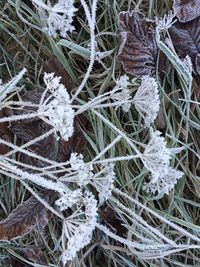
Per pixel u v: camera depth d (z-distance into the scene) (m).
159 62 0.54
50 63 0.55
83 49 0.53
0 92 0.49
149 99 0.51
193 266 0.55
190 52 0.55
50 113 0.48
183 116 0.54
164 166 0.50
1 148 0.54
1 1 0.56
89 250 0.56
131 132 0.56
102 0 0.56
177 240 0.56
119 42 0.55
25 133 0.54
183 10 0.53
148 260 0.56
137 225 0.54
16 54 0.56
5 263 0.56
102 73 0.55
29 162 0.55
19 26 0.57
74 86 0.55
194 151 0.55
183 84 0.55
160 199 0.56
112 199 0.53
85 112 0.55
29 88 0.56
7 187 0.56
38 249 0.56
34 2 0.52
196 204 0.55
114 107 0.56
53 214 0.56
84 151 0.55
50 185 0.49
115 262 0.56
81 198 0.51
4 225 0.53
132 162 0.56
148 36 0.54
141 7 0.56
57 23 0.51
